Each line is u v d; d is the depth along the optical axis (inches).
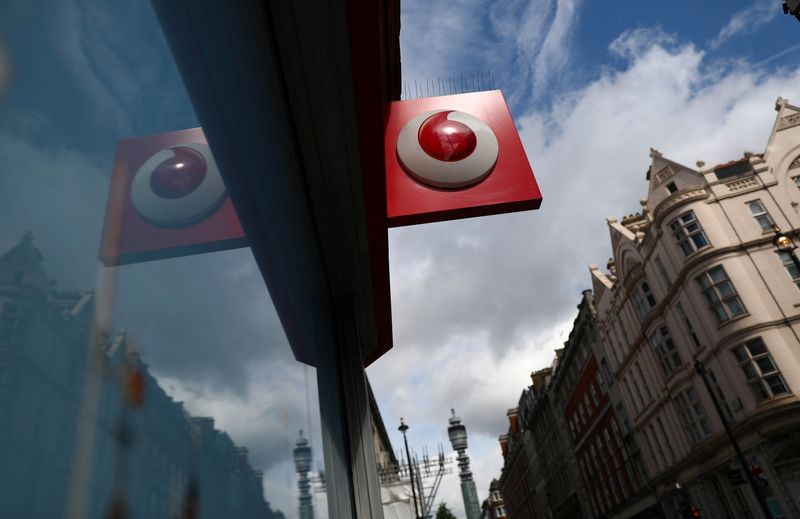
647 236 1218.6
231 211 78.8
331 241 226.4
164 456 39.3
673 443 1214.9
